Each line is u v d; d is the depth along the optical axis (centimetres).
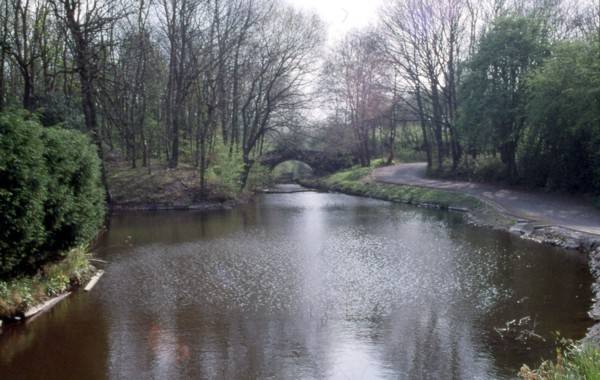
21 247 1060
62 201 1238
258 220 2859
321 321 1146
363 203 3753
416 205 3516
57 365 898
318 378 862
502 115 3192
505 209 2583
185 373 876
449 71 4306
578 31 3853
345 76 5403
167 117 4075
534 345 984
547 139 2962
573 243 1828
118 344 1000
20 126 1034
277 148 5684
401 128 6894
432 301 1283
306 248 2002
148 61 3897
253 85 4166
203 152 3575
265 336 1053
